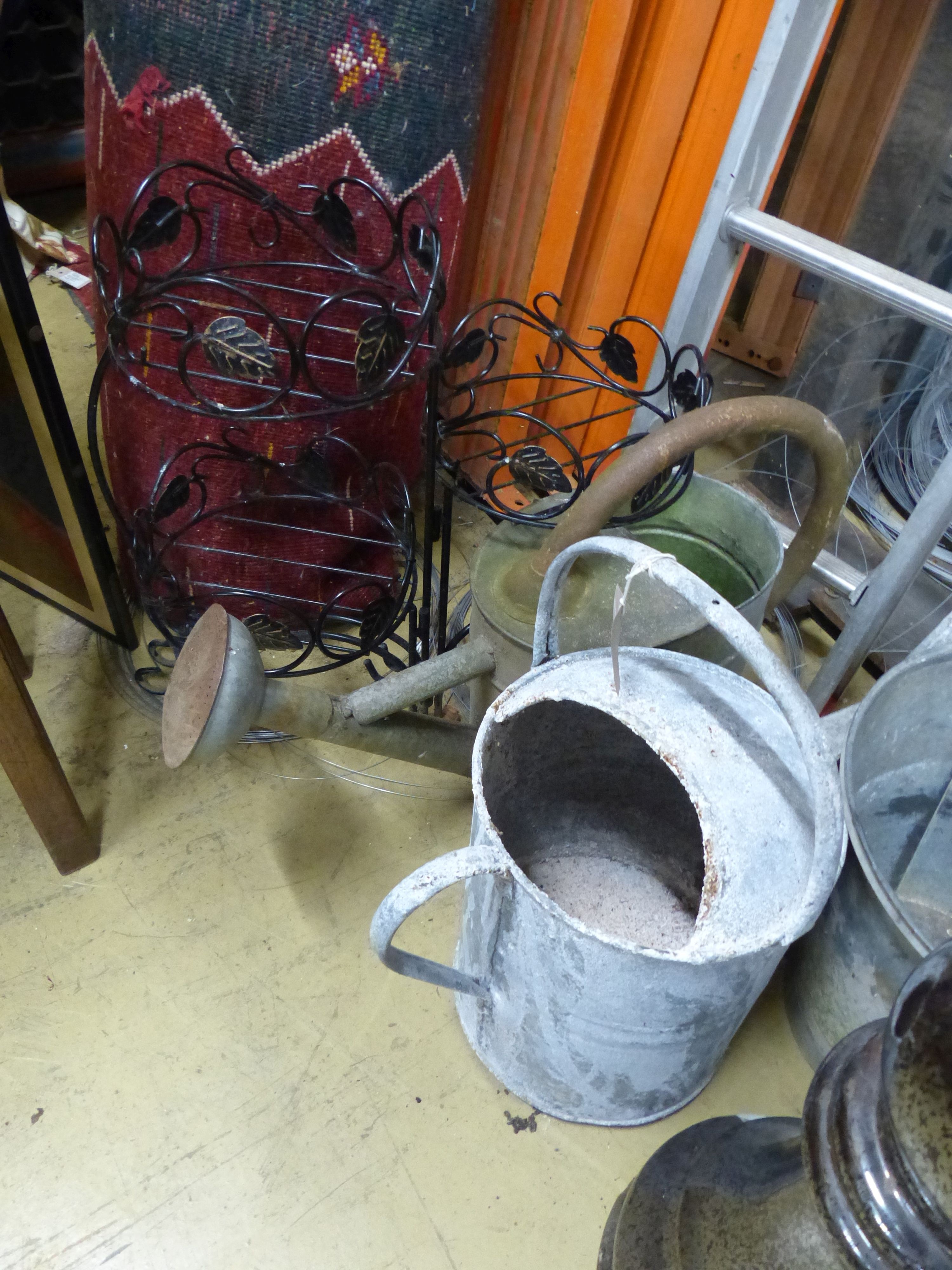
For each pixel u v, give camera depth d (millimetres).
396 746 893
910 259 1300
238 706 748
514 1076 807
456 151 953
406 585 1078
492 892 640
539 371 1335
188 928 923
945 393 1397
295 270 896
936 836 891
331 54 806
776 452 1477
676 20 982
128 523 1129
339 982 899
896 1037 358
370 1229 753
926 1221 346
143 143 851
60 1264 717
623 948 562
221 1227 744
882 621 1046
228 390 955
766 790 602
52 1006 856
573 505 896
